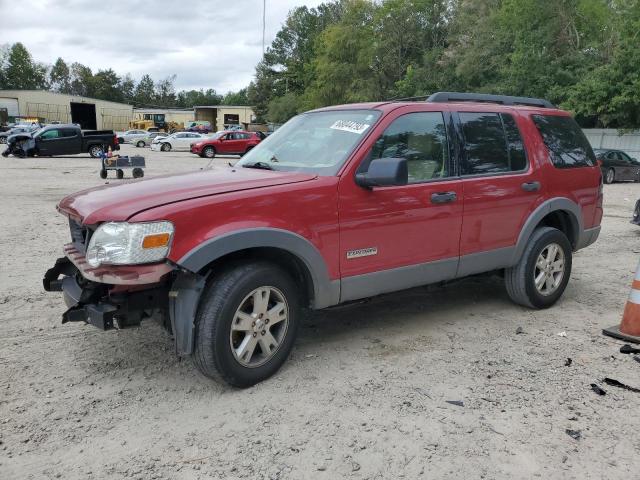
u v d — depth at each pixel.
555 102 28.66
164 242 3.23
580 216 5.57
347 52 46.00
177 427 3.21
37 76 122.12
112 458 2.91
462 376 3.89
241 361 3.57
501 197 4.79
